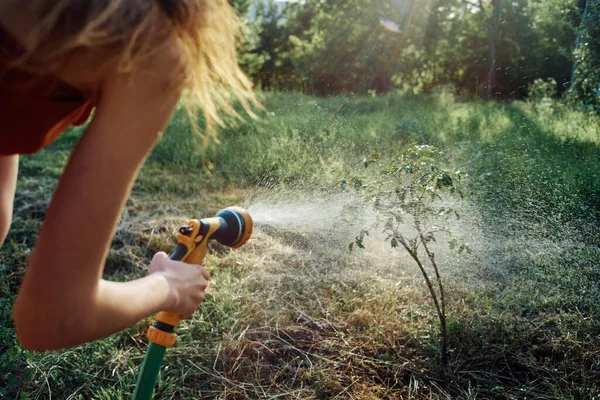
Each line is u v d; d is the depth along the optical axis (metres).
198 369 2.39
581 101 7.12
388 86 17.31
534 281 3.09
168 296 1.11
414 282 3.14
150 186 4.95
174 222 4.04
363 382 2.34
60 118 0.97
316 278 3.17
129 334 2.59
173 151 5.93
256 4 20.33
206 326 2.65
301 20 21.00
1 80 0.86
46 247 0.84
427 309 2.76
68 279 0.85
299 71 17.66
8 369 2.30
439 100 9.55
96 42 0.80
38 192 4.54
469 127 6.49
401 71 17.53
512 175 4.30
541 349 2.52
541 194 4.02
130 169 0.87
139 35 0.82
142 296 1.03
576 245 3.45
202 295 1.22
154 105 0.86
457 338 2.54
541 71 17.14
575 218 3.77
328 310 2.84
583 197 4.01
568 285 3.02
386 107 8.70
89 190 0.84
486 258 3.33
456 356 2.47
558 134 5.91
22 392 2.11
